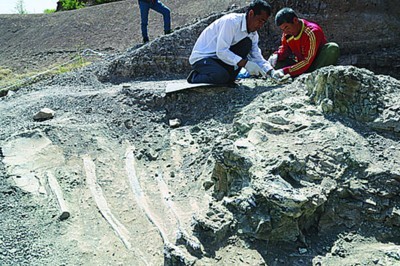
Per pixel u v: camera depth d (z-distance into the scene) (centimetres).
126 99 419
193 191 269
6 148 326
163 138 346
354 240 208
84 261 217
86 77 588
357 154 235
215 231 207
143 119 381
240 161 236
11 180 290
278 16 375
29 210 260
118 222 247
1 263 217
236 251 202
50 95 492
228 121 335
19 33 1122
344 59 639
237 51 375
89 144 340
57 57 952
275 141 250
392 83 290
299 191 208
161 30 964
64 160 317
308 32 373
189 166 299
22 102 486
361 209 216
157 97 398
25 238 236
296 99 303
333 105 273
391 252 193
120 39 973
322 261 197
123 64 580
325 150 236
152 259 216
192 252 203
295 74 381
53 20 1156
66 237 236
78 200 271
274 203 201
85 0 1448
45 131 350
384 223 211
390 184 218
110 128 372
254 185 213
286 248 205
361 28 652
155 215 250
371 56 627
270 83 389
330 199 219
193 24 654
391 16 659
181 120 371
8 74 870
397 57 608
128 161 317
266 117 281
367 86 269
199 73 387
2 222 249
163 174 297
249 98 354
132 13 1093
